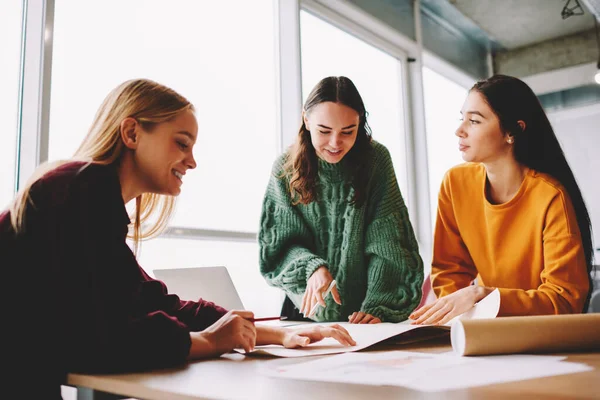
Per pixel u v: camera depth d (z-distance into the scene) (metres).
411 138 3.98
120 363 0.65
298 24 3.01
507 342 0.72
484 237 1.44
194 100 2.40
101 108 0.90
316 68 3.23
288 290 1.40
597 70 4.52
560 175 1.34
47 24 1.82
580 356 0.73
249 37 2.78
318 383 0.55
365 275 1.48
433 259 1.51
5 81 1.80
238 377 0.59
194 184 2.32
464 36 4.72
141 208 1.11
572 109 4.61
